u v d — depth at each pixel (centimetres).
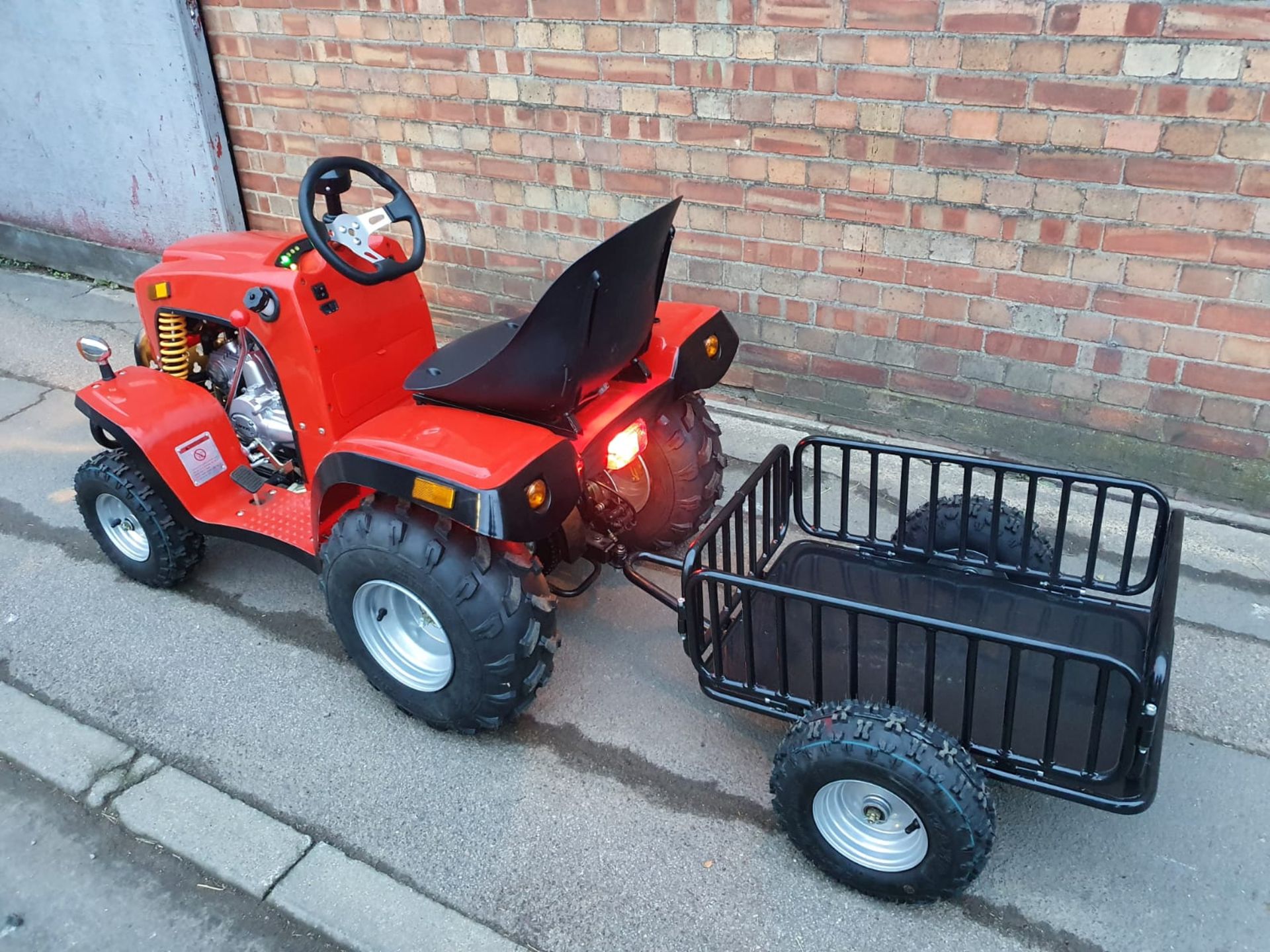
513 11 409
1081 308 356
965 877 212
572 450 248
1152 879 236
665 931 227
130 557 340
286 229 548
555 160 436
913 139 355
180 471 308
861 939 224
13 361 514
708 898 234
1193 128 313
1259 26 291
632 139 412
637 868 242
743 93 378
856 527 366
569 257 459
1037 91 328
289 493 317
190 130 525
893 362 403
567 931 228
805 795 221
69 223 609
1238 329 335
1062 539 273
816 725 217
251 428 324
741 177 395
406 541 247
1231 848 243
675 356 296
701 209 411
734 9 363
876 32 343
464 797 263
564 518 247
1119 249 341
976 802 204
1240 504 365
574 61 407
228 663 312
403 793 264
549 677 268
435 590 245
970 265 368
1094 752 207
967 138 346
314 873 243
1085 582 274
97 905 238
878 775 208
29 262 645
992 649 257
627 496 325
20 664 312
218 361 337
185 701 297
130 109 538
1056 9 314
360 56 461
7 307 582
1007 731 214
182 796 264
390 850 249
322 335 281
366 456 245
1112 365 361
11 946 229
